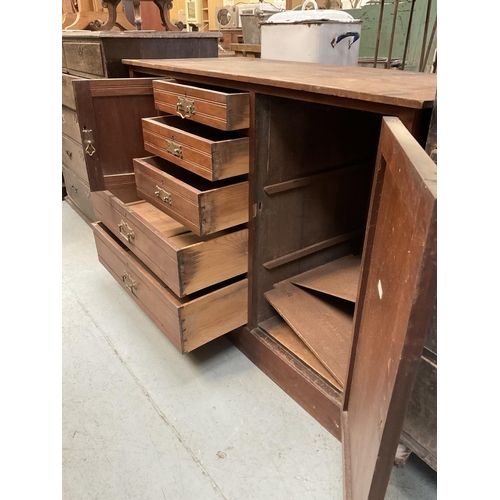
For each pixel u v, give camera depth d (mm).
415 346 469
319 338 1206
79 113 1270
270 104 1075
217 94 1024
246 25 2539
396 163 579
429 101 646
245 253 1239
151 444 1118
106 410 1223
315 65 1395
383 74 1085
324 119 1228
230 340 1501
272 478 1029
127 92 1326
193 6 3463
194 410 1223
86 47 1551
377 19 2705
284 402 1250
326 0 2426
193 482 1021
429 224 411
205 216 1092
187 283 1141
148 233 1215
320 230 1415
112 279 1889
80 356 1432
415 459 1073
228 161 1073
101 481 1024
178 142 1153
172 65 1254
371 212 759
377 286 705
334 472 1043
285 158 1185
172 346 1483
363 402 773
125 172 1449
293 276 1417
